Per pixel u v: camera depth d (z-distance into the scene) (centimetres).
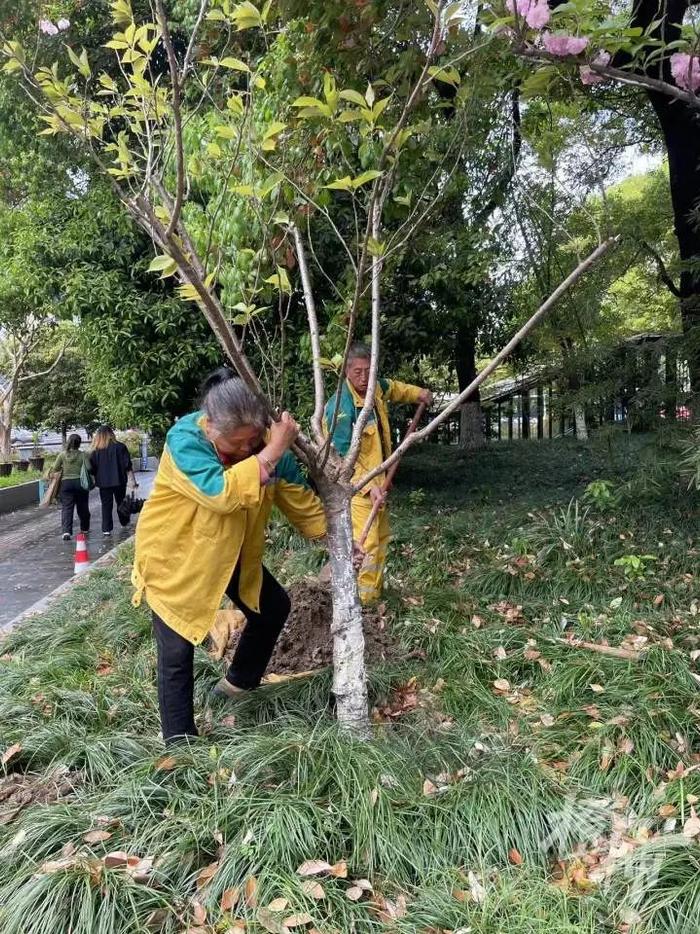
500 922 212
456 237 752
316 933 207
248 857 229
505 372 1326
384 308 815
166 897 221
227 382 272
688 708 312
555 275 754
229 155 322
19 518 1435
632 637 401
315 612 423
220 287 533
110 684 387
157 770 274
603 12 338
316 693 352
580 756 291
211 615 291
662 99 659
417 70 338
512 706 351
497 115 464
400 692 373
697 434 471
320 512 326
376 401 464
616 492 656
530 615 464
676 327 724
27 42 557
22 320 1828
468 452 1266
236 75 388
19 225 957
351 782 262
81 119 241
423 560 590
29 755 314
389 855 238
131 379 837
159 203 336
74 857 233
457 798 262
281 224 339
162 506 282
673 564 519
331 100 238
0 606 696
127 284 832
